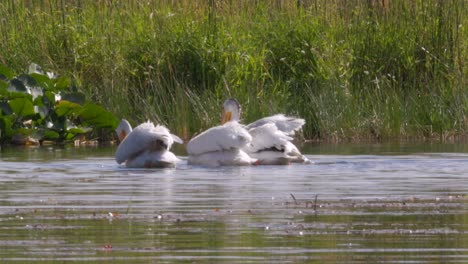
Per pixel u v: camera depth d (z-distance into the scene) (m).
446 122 52.75
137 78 54.91
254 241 20.19
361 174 33.56
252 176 33.00
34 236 20.84
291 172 34.28
